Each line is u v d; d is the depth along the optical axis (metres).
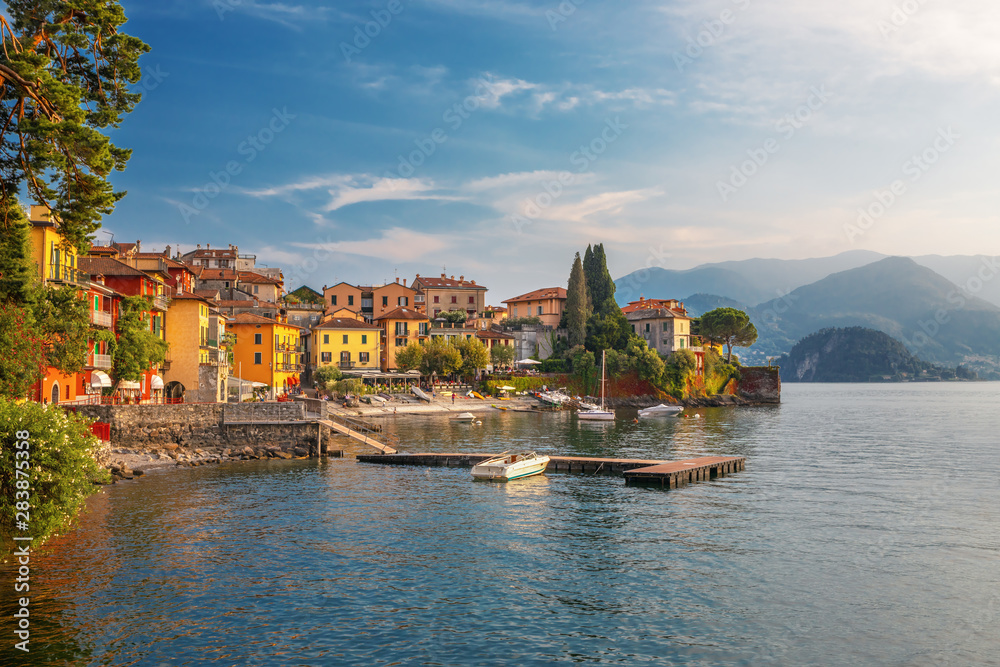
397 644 23.50
